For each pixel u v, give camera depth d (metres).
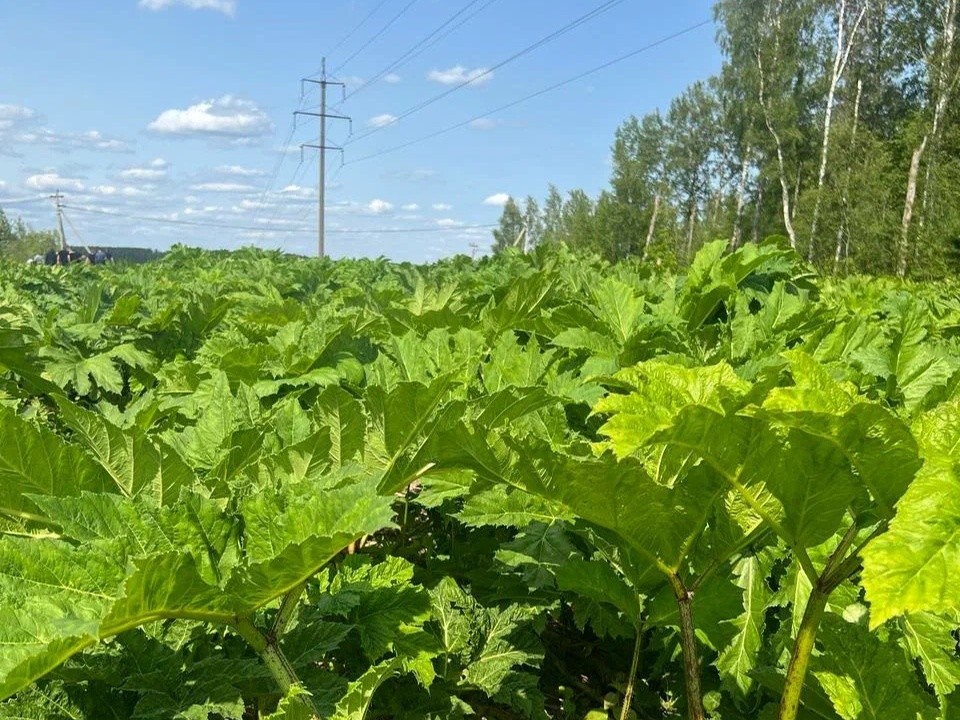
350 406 2.41
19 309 6.05
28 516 2.06
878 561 1.44
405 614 2.31
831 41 57.94
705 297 5.29
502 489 2.89
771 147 58.69
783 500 1.96
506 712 3.04
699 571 2.37
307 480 1.91
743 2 58.47
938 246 33.84
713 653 2.90
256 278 11.30
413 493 3.71
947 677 2.25
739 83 61.56
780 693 2.44
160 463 2.20
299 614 2.15
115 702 1.91
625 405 1.87
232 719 2.12
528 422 3.02
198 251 20.02
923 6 51.00
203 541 1.86
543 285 4.96
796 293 6.08
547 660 3.49
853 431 1.72
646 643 3.29
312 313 5.89
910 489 1.52
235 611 1.84
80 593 1.70
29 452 2.02
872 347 3.73
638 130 84.00
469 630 2.81
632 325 4.54
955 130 41.38
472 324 5.21
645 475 2.07
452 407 2.28
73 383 4.96
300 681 1.96
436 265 15.60
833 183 52.91
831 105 53.28
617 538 2.52
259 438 2.50
